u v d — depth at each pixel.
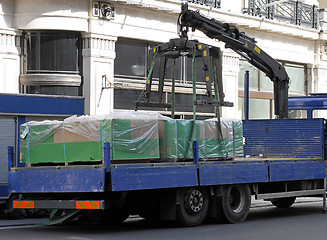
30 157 12.27
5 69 19.97
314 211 16.62
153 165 11.64
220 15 24.31
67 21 20.23
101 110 20.91
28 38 20.48
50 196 12.12
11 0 20.12
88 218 12.77
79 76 20.73
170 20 23.11
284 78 17.34
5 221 14.18
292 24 27.42
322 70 29.73
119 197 11.62
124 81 21.73
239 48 16.22
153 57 13.98
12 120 16.09
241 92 26.09
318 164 15.88
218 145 13.20
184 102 23.67
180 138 12.26
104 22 20.97
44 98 17.14
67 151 11.67
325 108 19.73
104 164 10.96
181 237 11.02
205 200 12.96
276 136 16.75
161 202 12.42
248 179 13.66
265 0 26.70
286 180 14.77
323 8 29.88
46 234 11.52
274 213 16.05
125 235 11.28
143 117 11.72
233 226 12.86
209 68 12.73
